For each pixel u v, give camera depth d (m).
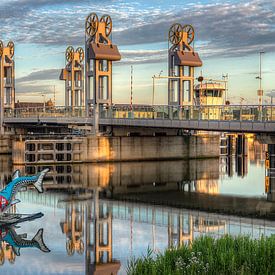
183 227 51.56
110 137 120.12
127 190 82.19
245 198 73.62
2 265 38.78
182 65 119.75
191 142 131.25
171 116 104.19
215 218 56.97
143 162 122.88
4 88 160.75
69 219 56.66
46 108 166.12
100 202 69.56
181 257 28.72
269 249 28.28
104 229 51.16
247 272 26.30
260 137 88.19
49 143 116.44
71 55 156.12
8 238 47.56
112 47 120.12
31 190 80.75
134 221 55.41
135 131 123.94
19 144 115.75
